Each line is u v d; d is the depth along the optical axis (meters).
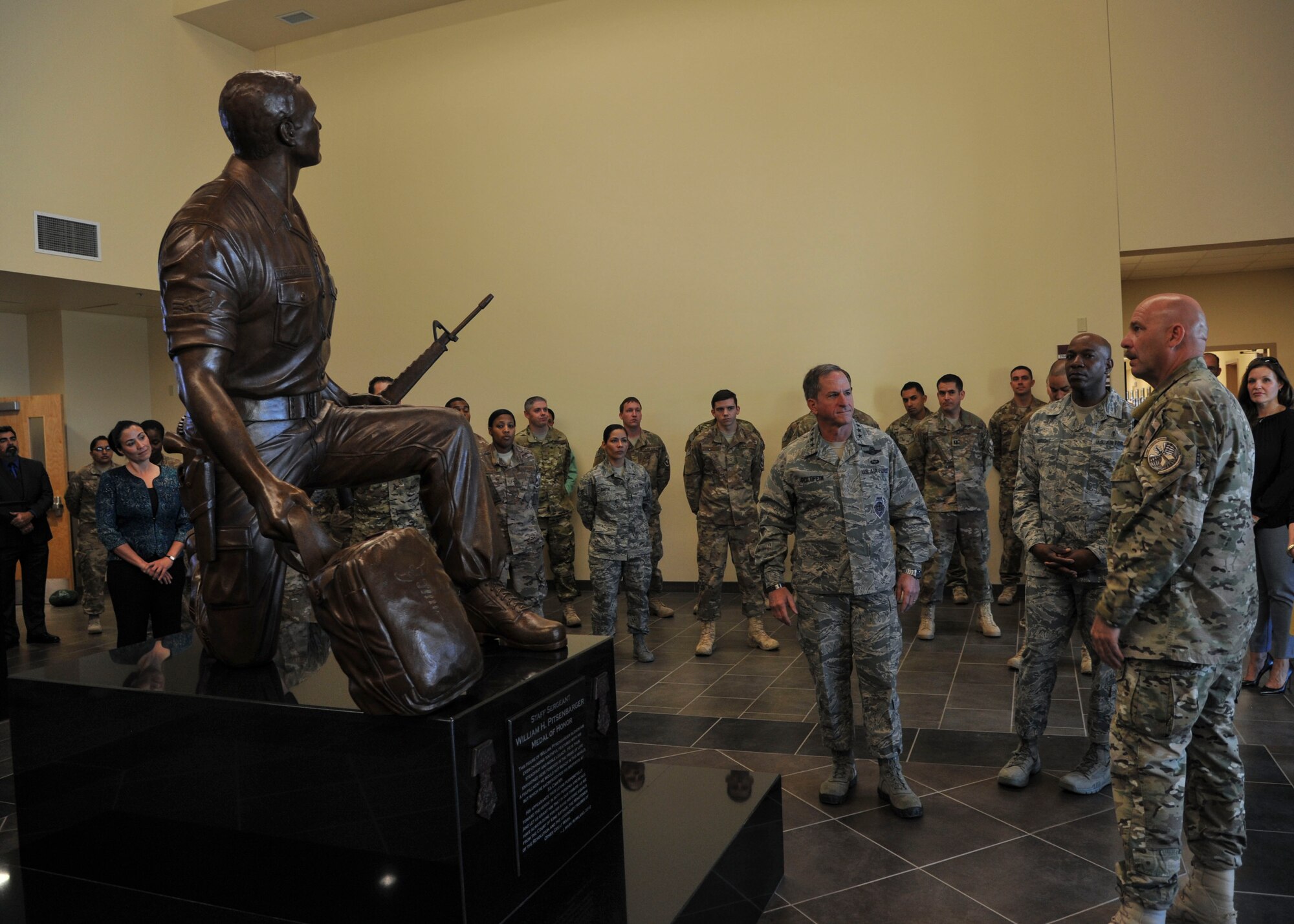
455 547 2.01
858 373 6.89
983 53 6.53
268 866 1.70
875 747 2.83
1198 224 6.14
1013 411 6.30
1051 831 2.62
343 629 1.56
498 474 5.21
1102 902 2.21
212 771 1.74
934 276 6.68
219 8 7.94
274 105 1.90
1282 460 3.78
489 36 7.92
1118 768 2.02
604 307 7.59
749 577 5.35
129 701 1.81
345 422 2.02
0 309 8.62
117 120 7.55
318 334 2.00
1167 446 1.91
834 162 6.91
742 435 5.44
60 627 6.93
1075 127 6.34
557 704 1.86
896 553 2.90
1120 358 6.29
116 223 7.51
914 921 2.16
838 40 6.88
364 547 1.59
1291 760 3.07
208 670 1.98
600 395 7.62
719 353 7.27
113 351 9.23
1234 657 1.95
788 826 2.73
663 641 5.62
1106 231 6.31
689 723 3.86
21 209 6.87
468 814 1.55
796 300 7.04
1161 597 1.96
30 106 6.95
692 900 1.73
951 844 2.56
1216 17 6.06
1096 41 6.29
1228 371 9.47
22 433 8.54
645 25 7.41
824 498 2.82
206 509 1.94
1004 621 5.76
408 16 8.19
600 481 4.98
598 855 1.94
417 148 8.21
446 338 2.74
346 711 1.60
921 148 6.69
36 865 1.95
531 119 7.80
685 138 7.32
